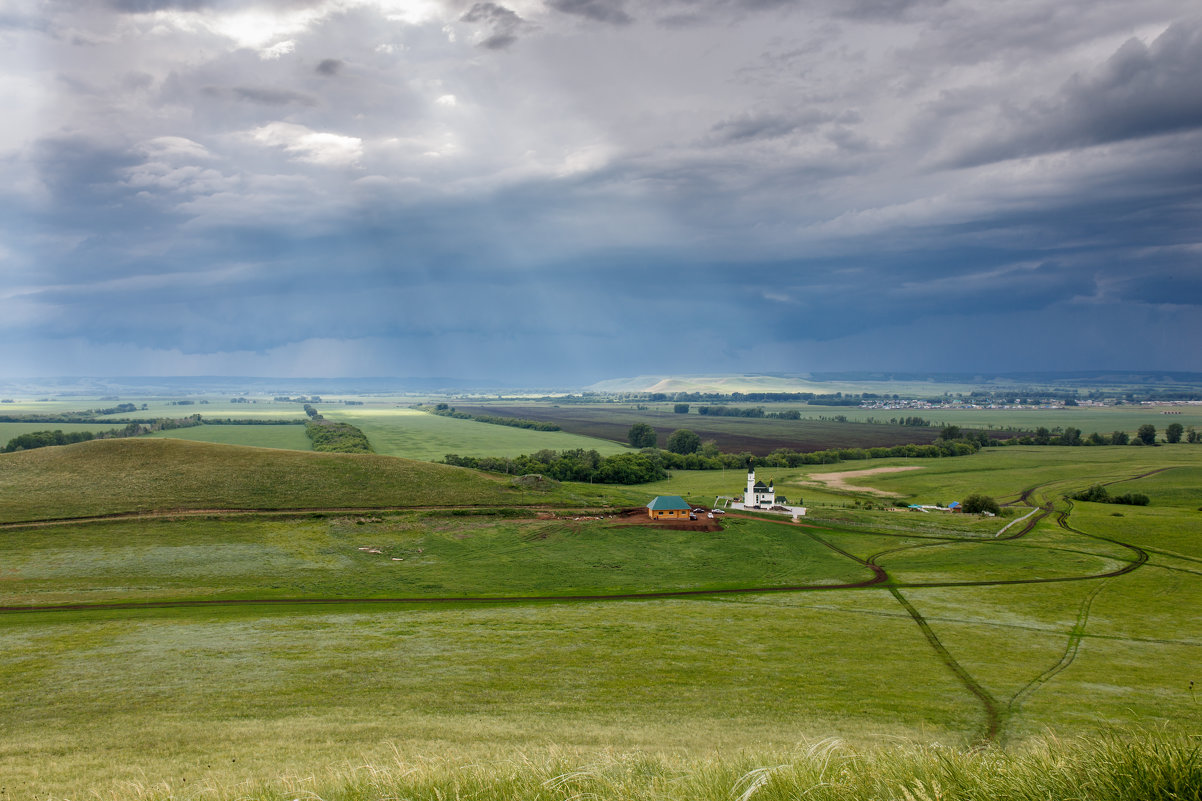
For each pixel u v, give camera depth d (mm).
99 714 35406
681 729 32938
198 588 67125
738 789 10547
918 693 41438
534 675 44188
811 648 51875
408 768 13336
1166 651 52062
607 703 38719
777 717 36062
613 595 70125
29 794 21812
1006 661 49156
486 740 30062
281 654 47469
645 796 10852
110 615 57125
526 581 74812
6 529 80562
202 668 43969
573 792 10898
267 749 28547
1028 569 81562
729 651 50688
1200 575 78125
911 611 64000
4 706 36719
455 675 43812
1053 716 36719
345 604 63688
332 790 12383
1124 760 9125
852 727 34094
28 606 59250
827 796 9766
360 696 39312
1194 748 8969
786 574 79938
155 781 22953
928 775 9938
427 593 69125
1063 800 8680
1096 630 57969
